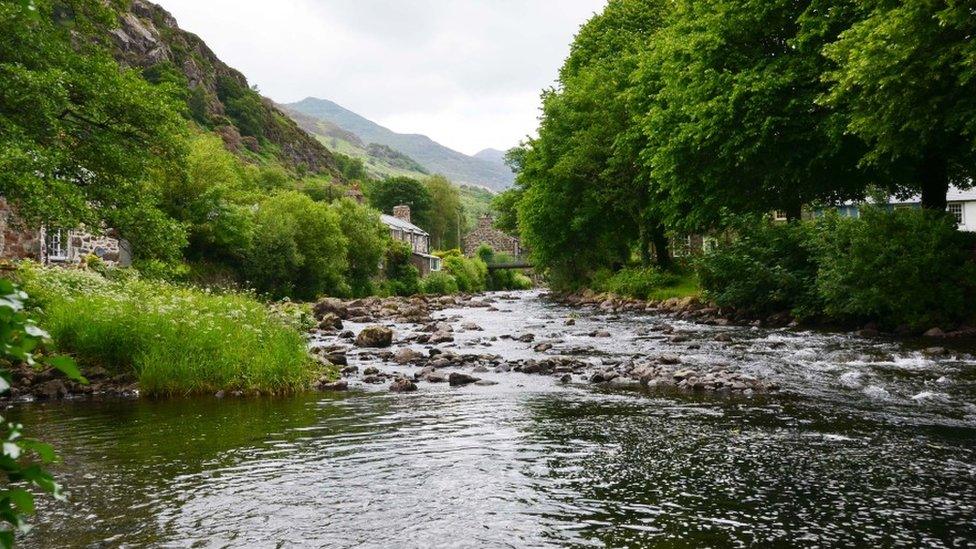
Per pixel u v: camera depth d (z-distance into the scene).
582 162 41.28
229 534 5.03
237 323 13.44
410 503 5.73
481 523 5.24
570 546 4.79
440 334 20.91
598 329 23.05
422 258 85.62
